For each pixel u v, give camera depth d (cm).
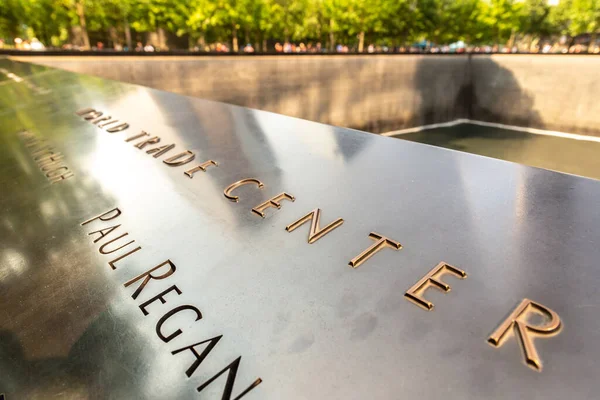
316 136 381
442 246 200
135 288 217
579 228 195
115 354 178
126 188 341
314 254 213
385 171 287
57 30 3650
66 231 292
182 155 385
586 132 2772
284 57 2373
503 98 3203
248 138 403
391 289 180
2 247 285
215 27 4053
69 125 585
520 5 4703
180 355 171
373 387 141
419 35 5000
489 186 244
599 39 4844
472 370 140
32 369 178
